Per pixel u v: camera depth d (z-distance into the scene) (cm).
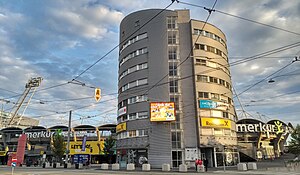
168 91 4362
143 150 4294
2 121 7194
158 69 4475
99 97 2425
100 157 6269
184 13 4744
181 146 4134
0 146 7119
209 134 4188
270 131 5500
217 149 4169
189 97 4350
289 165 3061
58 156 5659
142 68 4616
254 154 5359
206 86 4403
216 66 4634
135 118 4469
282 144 7406
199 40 4581
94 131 6356
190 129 4216
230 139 4397
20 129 6975
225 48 5097
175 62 4497
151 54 4575
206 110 4288
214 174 2395
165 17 4709
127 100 4675
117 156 4769
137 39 4800
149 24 4731
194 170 3312
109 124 6334
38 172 2977
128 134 4491
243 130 5472
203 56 4525
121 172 2898
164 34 4628
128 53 4884
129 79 4738
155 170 3400
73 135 6347
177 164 4062
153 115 4181
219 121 4294
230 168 3544
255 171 2720
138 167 4225
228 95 4697
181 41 4594
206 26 4734
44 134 6675
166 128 4197
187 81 4412
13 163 2664
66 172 2953
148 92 4428
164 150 4109
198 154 4091
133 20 4962
